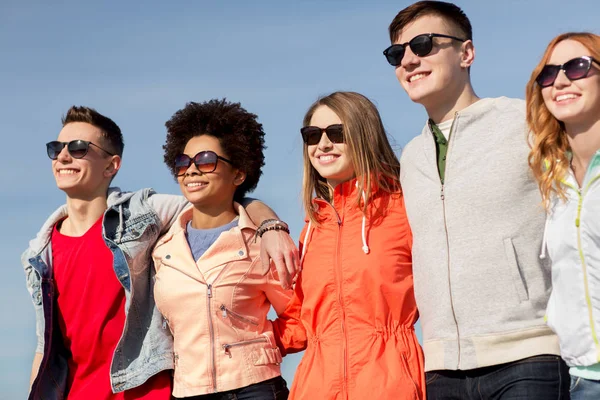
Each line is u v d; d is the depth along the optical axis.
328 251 4.21
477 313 3.60
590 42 3.37
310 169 4.45
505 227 3.60
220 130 4.65
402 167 4.14
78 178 4.87
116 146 5.07
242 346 4.37
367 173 4.22
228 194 4.62
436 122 4.11
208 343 4.35
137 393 4.60
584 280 3.27
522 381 3.48
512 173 3.64
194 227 4.68
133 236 4.71
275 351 4.45
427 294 3.79
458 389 3.68
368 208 4.20
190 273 4.42
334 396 3.98
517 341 3.52
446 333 3.68
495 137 3.75
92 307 4.70
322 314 4.15
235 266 4.42
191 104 4.77
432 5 4.08
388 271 4.05
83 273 4.74
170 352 4.59
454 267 3.67
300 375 4.14
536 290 3.55
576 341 3.28
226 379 4.30
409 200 3.98
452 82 4.02
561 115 3.38
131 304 4.62
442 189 3.80
